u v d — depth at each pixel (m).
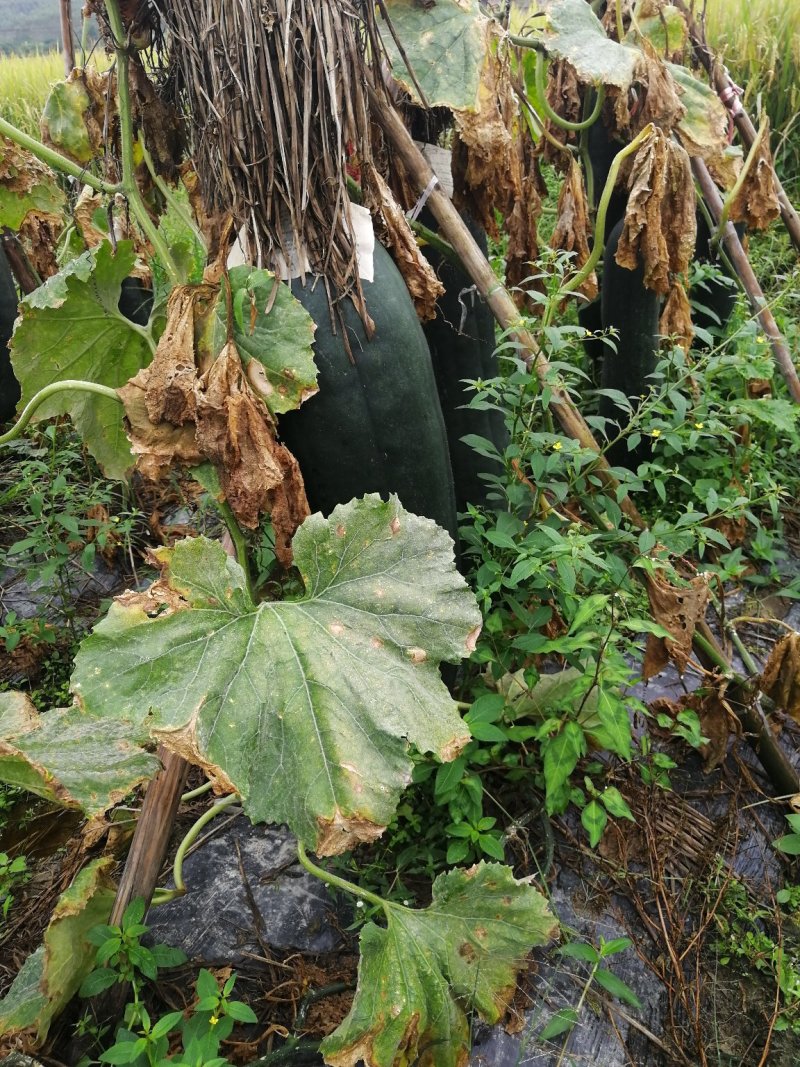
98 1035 1.58
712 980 1.84
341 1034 1.43
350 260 1.66
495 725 2.09
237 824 2.14
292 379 1.55
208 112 1.58
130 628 1.39
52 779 1.38
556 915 1.93
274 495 1.59
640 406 2.32
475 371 2.40
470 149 1.96
